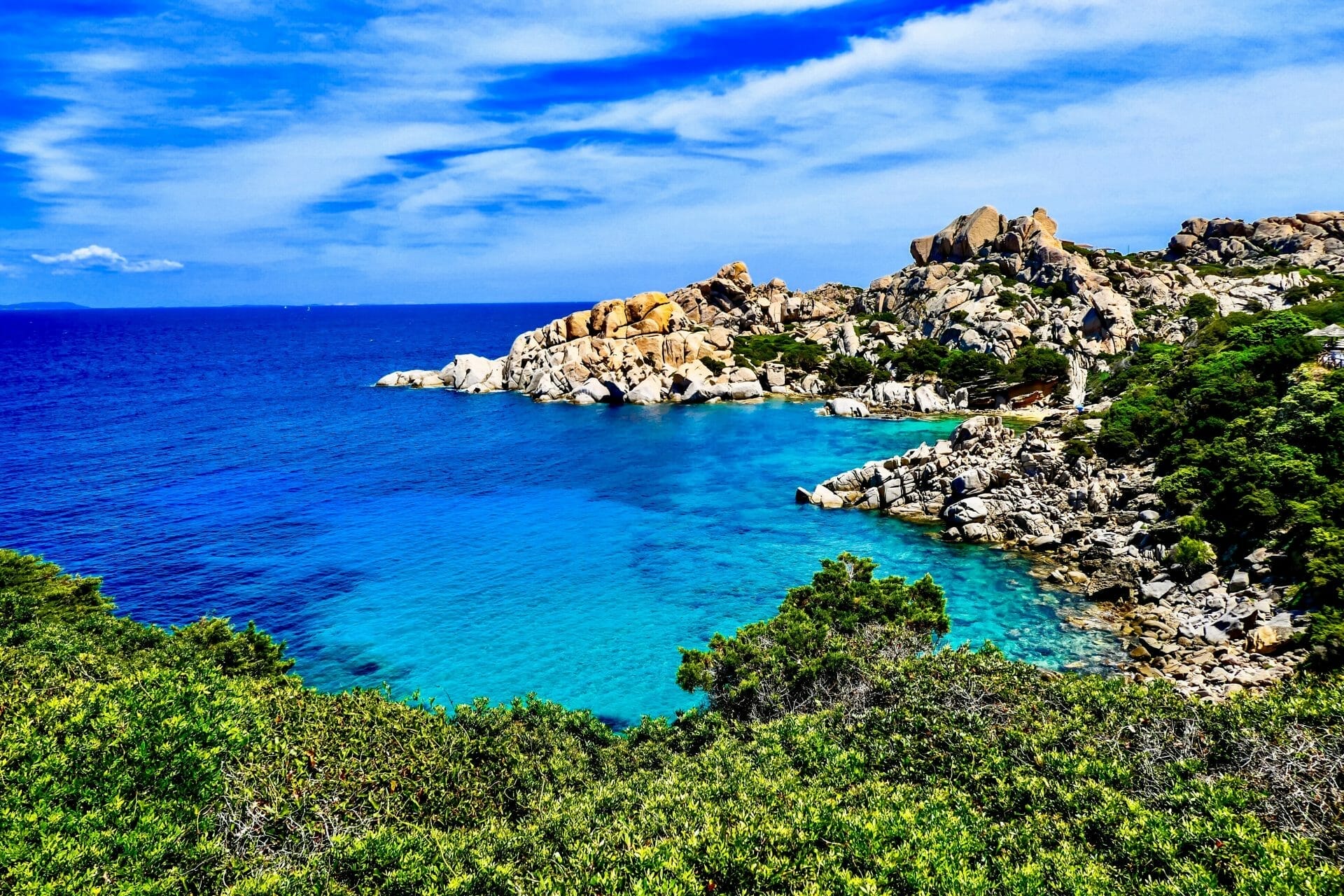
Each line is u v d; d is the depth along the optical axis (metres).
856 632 28.97
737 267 158.00
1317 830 12.22
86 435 103.75
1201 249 154.50
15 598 33.06
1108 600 44.16
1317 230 146.25
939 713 17.98
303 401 134.62
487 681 38.53
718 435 99.19
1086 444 60.69
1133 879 11.82
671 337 135.50
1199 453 49.81
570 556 56.09
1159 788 14.15
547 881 12.50
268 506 69.69
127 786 13.66
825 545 57.06
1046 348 116.31
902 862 12.35
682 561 54.59
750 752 18.53
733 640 28.42
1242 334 64.12
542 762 20.97
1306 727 14.43
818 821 13.61
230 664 29.69
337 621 45.59
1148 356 95.06
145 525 64.00
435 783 17.81
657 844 13.21
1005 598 45.19
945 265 149.12
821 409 114.62
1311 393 46.44
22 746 13.70
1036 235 142.38
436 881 13.04
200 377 176.50
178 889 12.15
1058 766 14.98
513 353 149.12
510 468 83.56
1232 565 40.44
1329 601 33.56
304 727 18.47
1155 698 17.36
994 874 12.38
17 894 10.71
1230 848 11.83
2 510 68.25
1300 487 40.56
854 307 158.38
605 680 38.44
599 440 97.88
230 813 14.45
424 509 68.69
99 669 22.06
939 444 68.69
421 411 123.06
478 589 50.28
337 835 14.44
